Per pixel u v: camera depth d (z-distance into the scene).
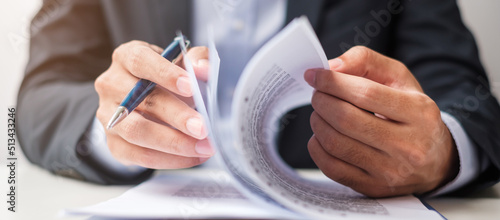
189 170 0.68
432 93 0.73
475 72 0.83
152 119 0.42
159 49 0.47
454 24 0.93
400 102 0.38
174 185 0.45
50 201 0.47
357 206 0.37
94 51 0.98
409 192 0.45
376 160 0.40
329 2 0.95
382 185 0.42
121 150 0.45
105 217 0.34
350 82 0.37
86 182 0.59
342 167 0.42
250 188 0.35
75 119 0.62
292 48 0.32
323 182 0.50
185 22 0.95
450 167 0.48
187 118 0.36
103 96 0.45
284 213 0.33
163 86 0.37
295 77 0.38
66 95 0.68
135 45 0.42
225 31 1.01
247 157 0.32
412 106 0.39
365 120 0.38
